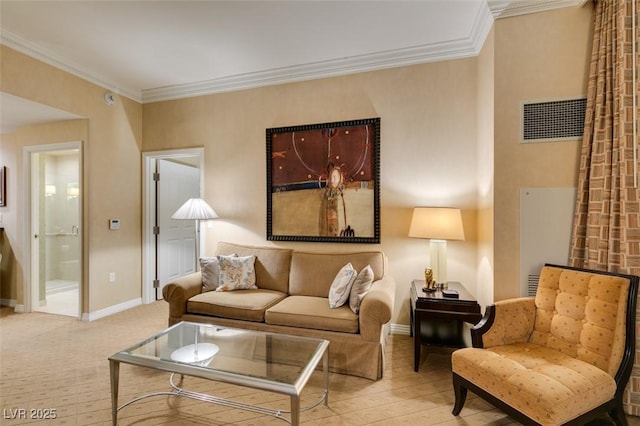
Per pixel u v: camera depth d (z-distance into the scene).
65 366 2.33
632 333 1.55
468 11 2.34
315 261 2.90
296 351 1.81
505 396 1.46
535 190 2.16
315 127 3.18
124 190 3.67
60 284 4.79
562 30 2.12
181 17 2.39
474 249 2.75
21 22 2.43
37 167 3.64
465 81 2.78
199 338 1.99
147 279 3.92
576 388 1.37
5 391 2.01
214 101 3.59
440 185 2.85
